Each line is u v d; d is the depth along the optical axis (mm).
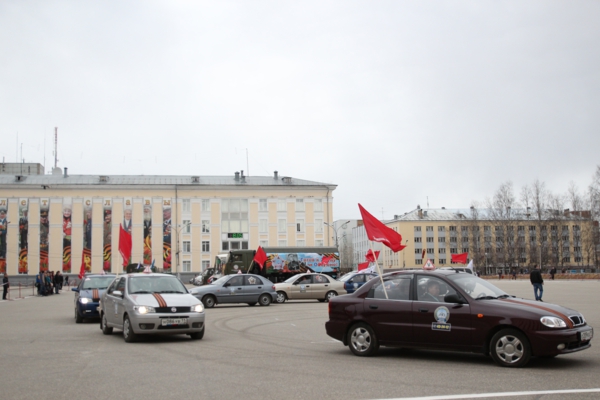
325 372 9836
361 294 12102
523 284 59500
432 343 11016
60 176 80000
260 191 78812
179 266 76250
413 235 116812
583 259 89250
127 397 7996
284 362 10969
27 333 16906
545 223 86062
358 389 8375
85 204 75438
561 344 9852
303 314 23531
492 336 10500
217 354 12133
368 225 15078
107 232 75312
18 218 74375
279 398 7828
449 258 116375
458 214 118250
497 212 92562
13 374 9852
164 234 76312
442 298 11148
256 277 29344
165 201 76812
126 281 15633
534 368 10062
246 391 8297
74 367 10555
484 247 96625
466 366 10422
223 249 77375
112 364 10883
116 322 15414
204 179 82188
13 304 34219
